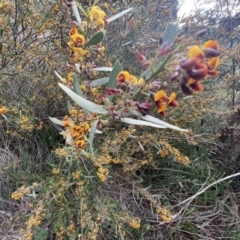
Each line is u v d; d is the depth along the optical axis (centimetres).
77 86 44
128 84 37
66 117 47
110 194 67
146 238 65
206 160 79
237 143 81
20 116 63
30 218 52
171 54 30
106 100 41
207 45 27
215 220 72
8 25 64
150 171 76
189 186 76
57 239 61
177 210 71
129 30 79
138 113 37
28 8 64
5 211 65
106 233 64
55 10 65
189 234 67
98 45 52
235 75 76
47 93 70
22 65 69
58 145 70
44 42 71
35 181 64
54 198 56
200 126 81
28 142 74
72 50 51
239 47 74
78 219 58
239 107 72
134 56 78
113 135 66
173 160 71
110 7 75
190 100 68
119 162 65
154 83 35
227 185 75
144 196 67
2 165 69
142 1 81
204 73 26
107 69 52
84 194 58
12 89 72
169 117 68
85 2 66
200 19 81
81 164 63
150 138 64
